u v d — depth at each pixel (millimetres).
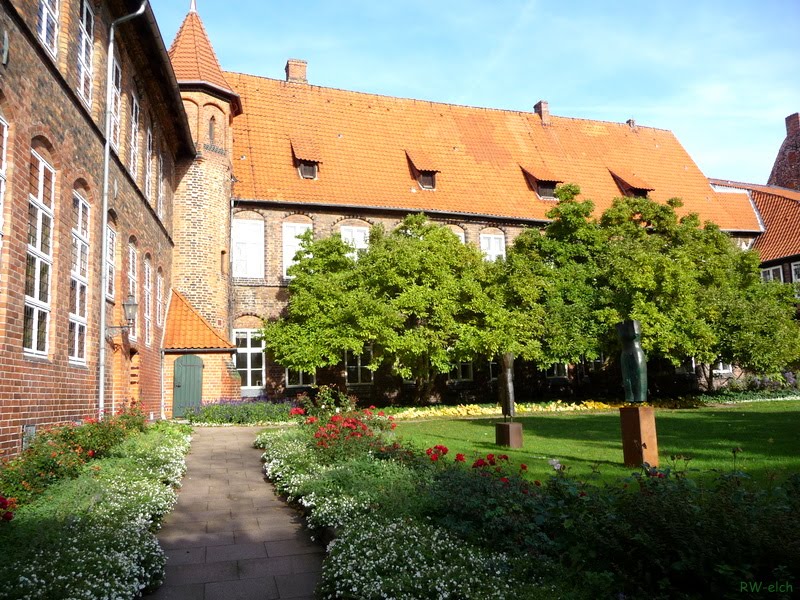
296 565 6734
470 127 34062
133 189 15148
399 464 8961
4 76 7676
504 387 13828
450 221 29375
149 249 17438
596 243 25672
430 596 4680
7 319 7727
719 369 32812
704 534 4371
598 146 36656
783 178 47094
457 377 28719
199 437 15648
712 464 10211
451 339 23391
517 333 22734
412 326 23547
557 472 6633
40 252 9180
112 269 13531
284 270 26219
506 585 4699
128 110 14883
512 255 24547
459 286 22688
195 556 7012
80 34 11328
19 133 8148
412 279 22234
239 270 25781
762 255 35719
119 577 5277
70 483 7539
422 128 32719
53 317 9484
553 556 5258
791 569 4020
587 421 19641
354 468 8758
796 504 4766
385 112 32531
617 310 24016
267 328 22234
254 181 26578
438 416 23359
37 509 6480
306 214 26969
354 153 29781
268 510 8922
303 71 31781
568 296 24688
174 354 20719
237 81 30094
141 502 7664
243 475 11164
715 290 25703
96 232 11805
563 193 26109
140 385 16141
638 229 26641
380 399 26938
